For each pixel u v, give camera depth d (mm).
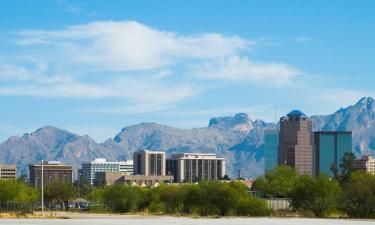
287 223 176500
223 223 174125
